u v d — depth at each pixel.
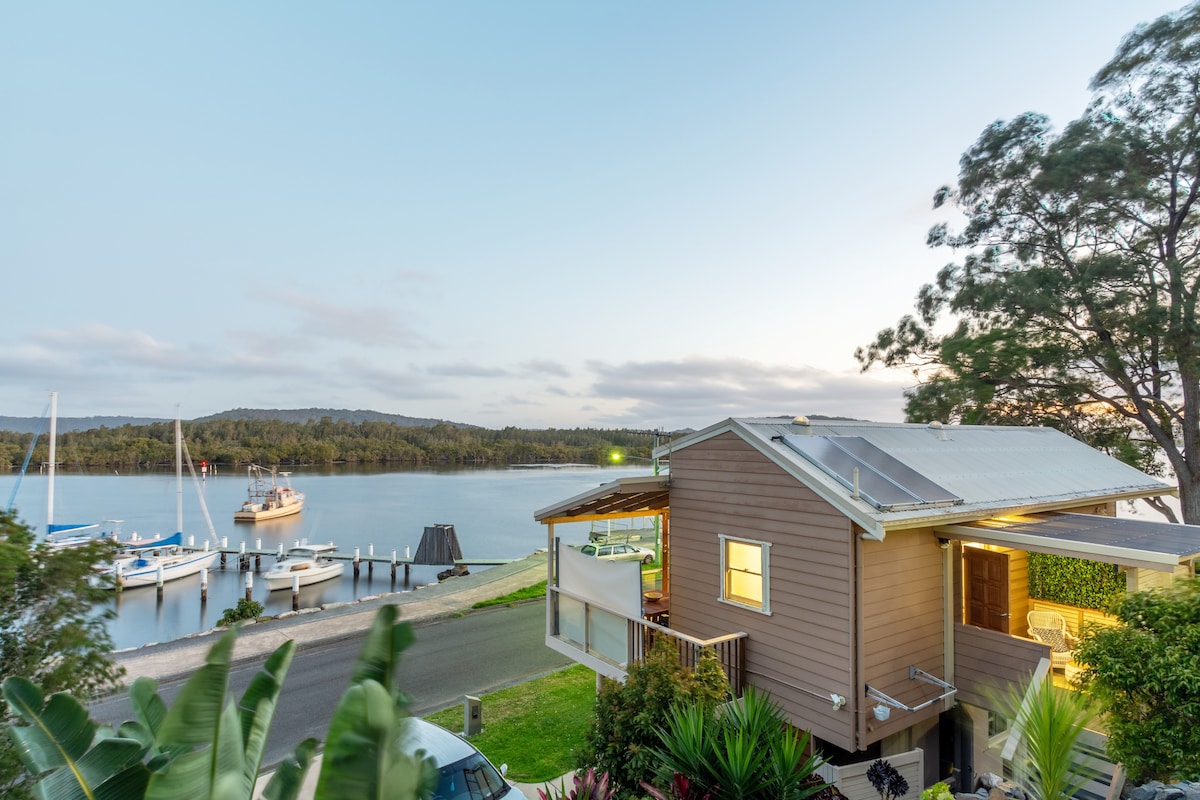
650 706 6.18
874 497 7.17
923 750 8.05
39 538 5.47
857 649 7.05
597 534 33.75
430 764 2.32
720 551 8.84
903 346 25.28
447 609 18.86
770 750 5.17
